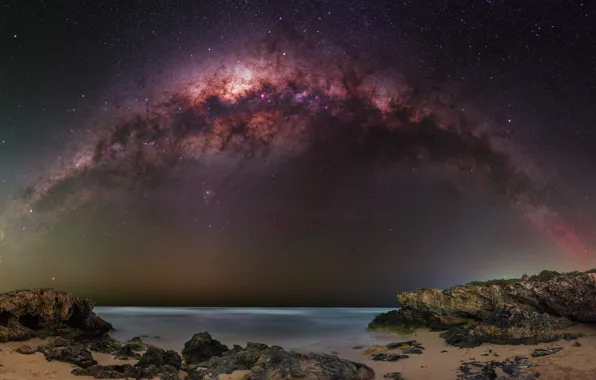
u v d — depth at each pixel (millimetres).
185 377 12867
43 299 16297
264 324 26516
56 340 15062
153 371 12297
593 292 16531
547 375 11250
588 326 16531
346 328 24391
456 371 12852
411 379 12438
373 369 13477
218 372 12805
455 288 20047
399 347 17078
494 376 12055
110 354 15289
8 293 15922
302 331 23453
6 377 10758
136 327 24938
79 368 12203
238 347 15562
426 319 20984
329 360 12133
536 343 15148
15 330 15117
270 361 12461
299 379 11023
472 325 18984
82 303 17766
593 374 10977
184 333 22922
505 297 18500
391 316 22938
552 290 17359
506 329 15812
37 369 11812
